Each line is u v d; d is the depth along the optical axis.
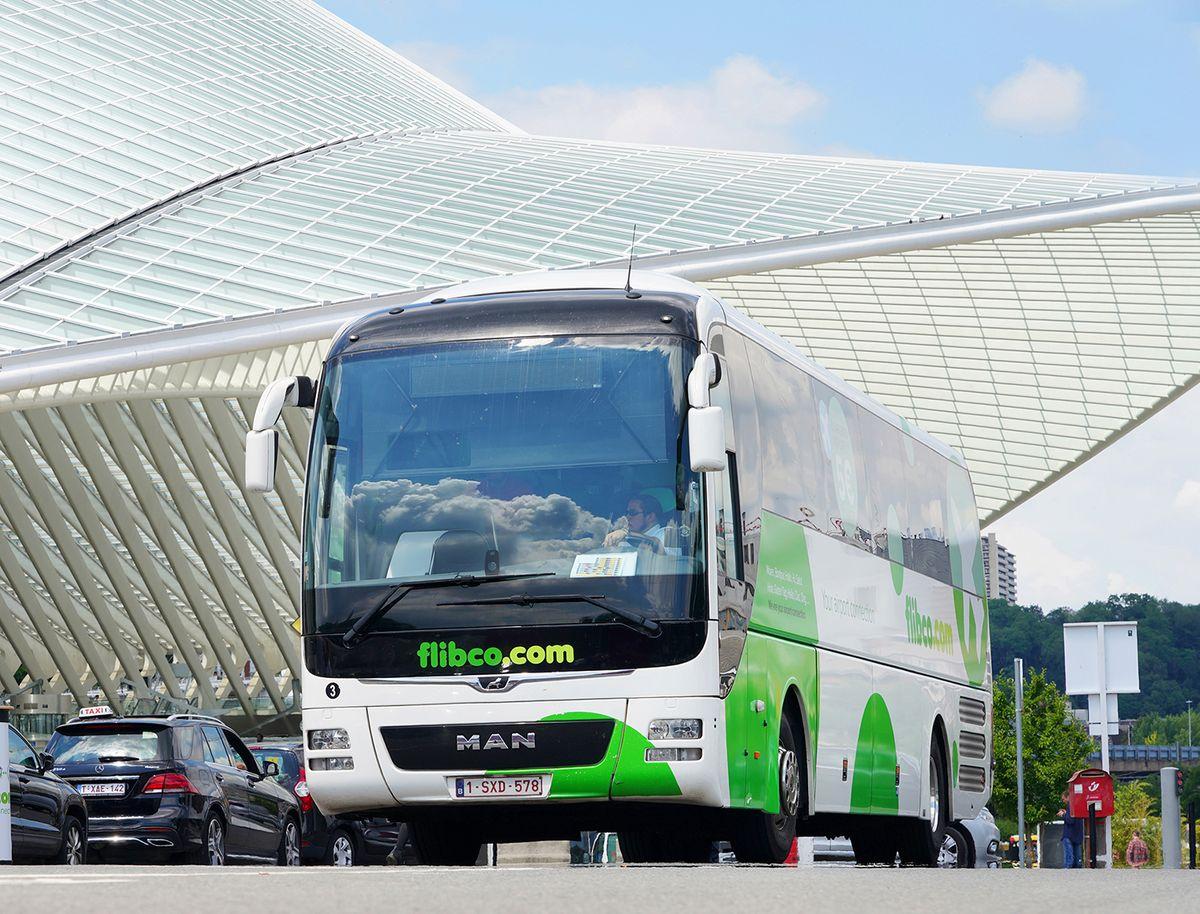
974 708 26.23
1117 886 11.21
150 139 49.41
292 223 45.34
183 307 39.88
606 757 14.97
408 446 15.93
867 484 21.47
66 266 41.06
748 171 53.38
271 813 28.05
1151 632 190.25
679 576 15.18
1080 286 50.91
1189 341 51.25
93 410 49.09
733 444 16.42
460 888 9.61
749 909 8.16
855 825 21.94
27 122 48.03
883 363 53.22
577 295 16.48
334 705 15.48
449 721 15.17
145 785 24.47
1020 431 54.34
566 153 56.41
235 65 59.19
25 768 22.19
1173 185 44.97
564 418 15.75
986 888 10.70
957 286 51.00
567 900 8.56
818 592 18.73
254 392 42.56
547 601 15.18
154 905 7.66
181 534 63.22
